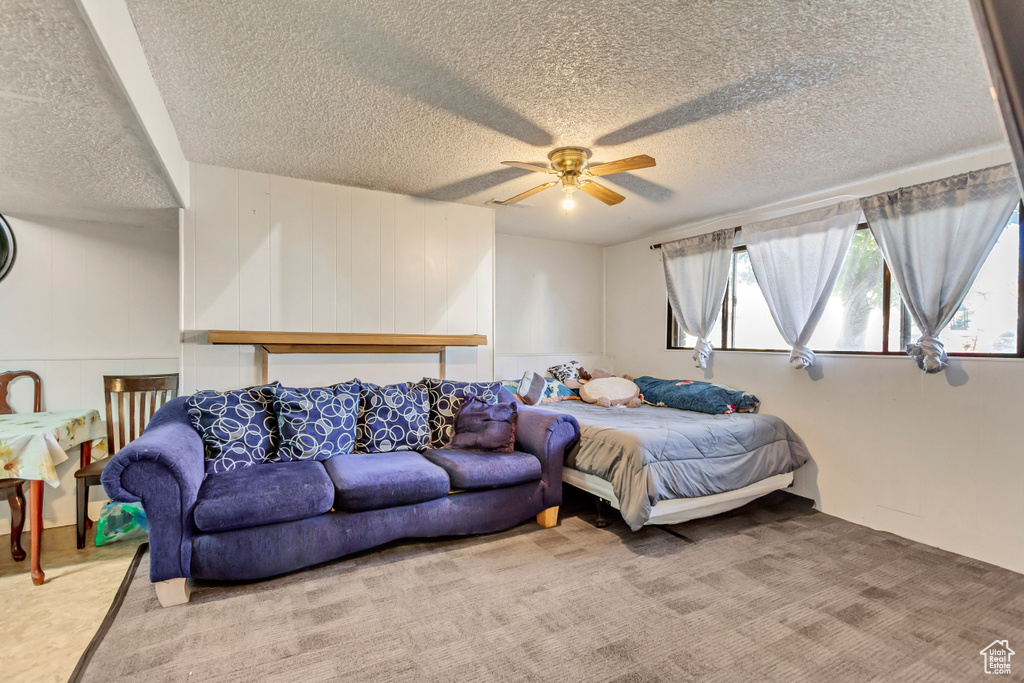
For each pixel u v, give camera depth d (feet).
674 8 5.11
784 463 10.74
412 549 8.71
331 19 5.28
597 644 5.99
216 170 9.78
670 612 6.72
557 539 9.27
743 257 13.21
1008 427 8.24
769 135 8.21
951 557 8.60
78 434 9.23
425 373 12.05
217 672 5.42
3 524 9.68
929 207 9.05
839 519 10.53
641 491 8.65
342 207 10.94
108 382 10.18
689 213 13.06
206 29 5.44
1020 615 6.75
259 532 7.24
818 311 10.76
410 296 11.73
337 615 6.57
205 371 9.77
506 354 15.94
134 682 5.26
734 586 7.47
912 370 9.50
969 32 5.48
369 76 6.45
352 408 9.97
